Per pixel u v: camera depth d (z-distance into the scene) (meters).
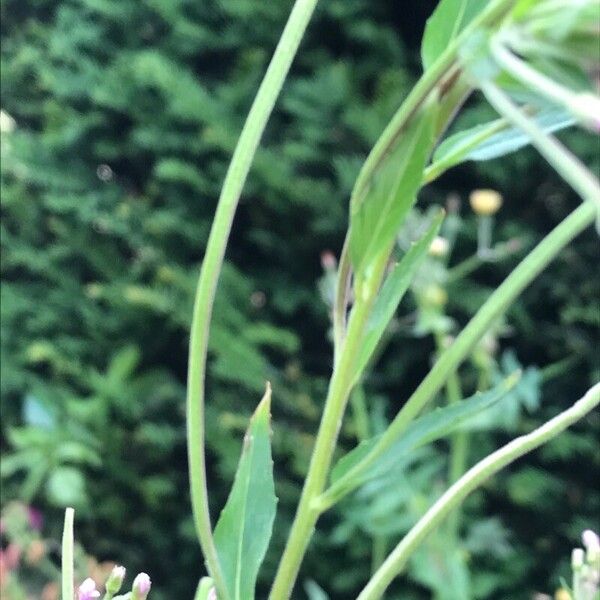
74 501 0.69
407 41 0.75
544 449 0.67
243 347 0.72
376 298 0.15
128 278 0.78
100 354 0.80
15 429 0.74
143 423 0.76
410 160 0.13
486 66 0.11
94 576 0.47
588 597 0.18
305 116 0.72
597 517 0.68
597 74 0.10
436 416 0.16
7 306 0.80
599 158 0.62
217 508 0.77
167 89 0.73
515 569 0.68
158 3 0.76
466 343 0.15
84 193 0.81
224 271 0.75
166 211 0.77
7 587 0.51
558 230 0.14
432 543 0.43
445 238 0.60
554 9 0.10
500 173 0.68
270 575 0.72
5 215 0.85
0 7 0.90
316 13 0.73
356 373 0.15
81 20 0.82
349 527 0.57
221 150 0.76
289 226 0.75
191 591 0.80
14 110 0.88
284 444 0.71
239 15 0.75
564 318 0.67
